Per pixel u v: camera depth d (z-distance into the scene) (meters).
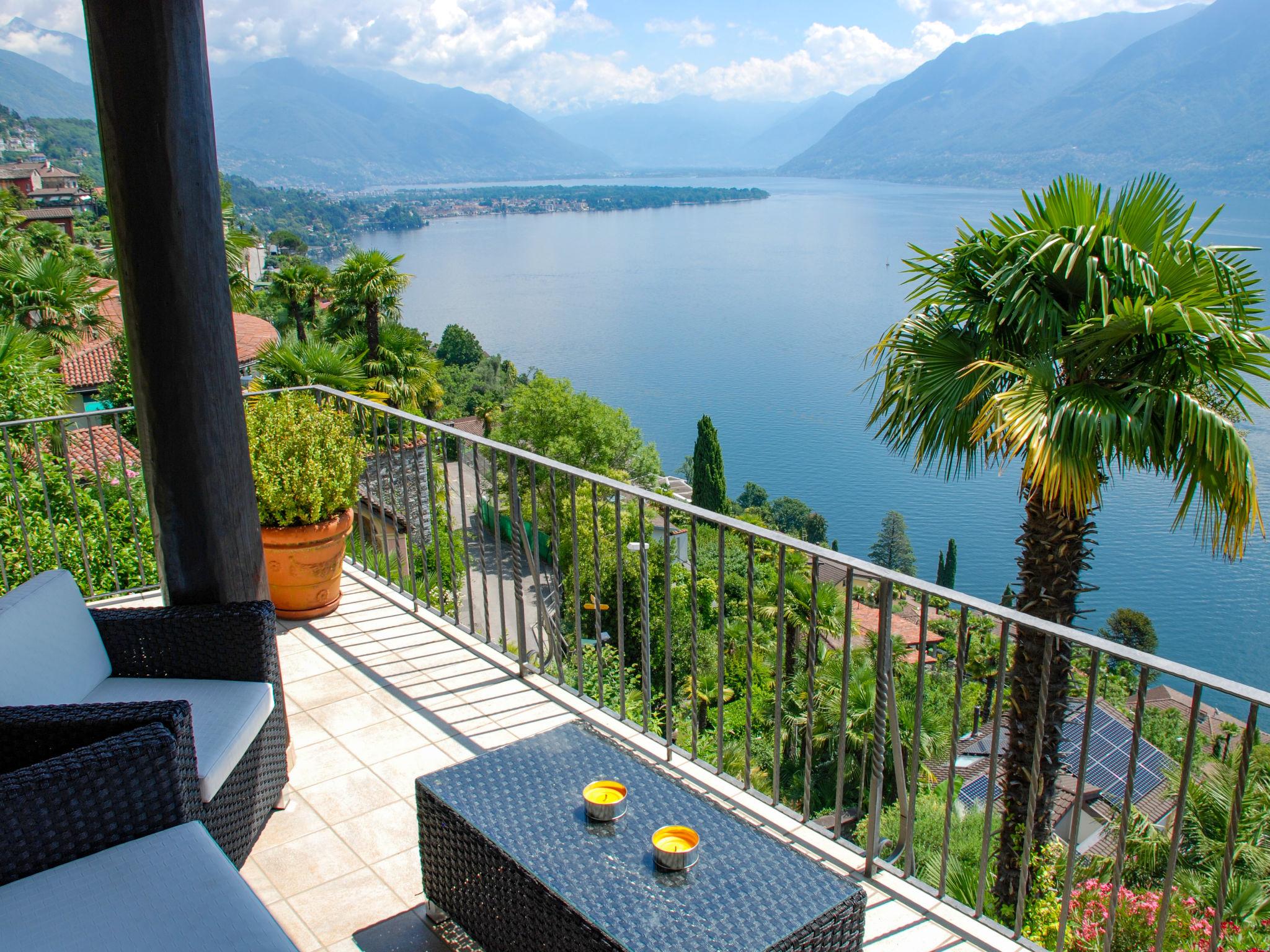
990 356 6.30
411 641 3.40
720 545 2.30
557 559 2.94
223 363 2.33
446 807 1.75
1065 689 6.49
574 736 2.02
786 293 179.00
